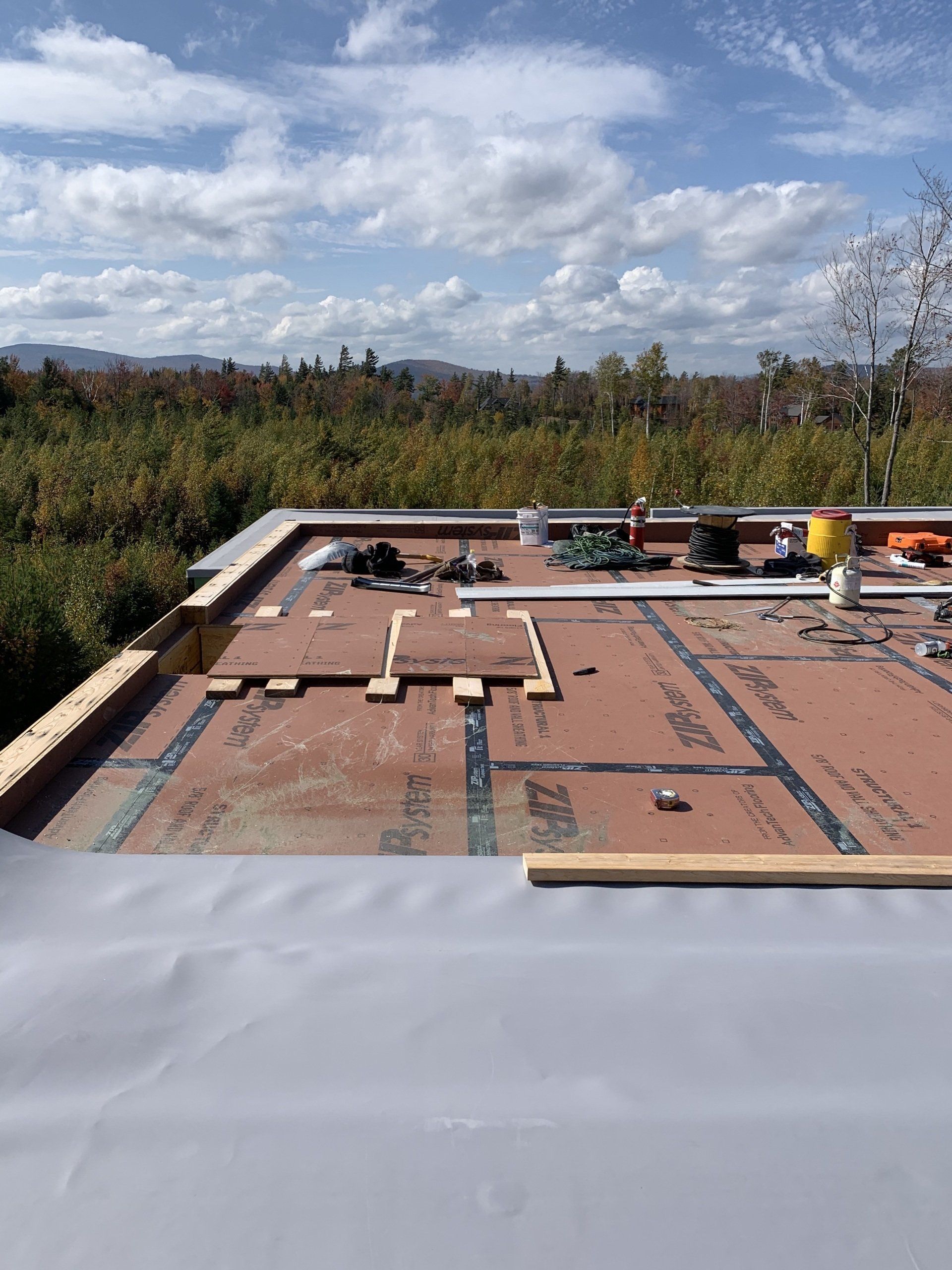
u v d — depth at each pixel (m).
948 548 8.53
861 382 24.73
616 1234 1.47
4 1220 1.48
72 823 3.25
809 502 28.41
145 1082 1.78
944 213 20.44
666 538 9.54
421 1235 1.46
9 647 15.00
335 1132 1.66
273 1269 1.40
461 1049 1.89
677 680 4.89
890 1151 1.64
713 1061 1.86
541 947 2.25
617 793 3.55
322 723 4.18
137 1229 1.46
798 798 3.52
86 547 26.09
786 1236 1.47
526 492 33.91
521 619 5.76
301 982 2.09
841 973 2.16
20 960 2.15
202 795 3.47
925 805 3.47
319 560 7.71
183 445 37.78
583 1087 1.79
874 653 5.42
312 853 3.09
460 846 3.14
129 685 4.39
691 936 2.30
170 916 2.36
